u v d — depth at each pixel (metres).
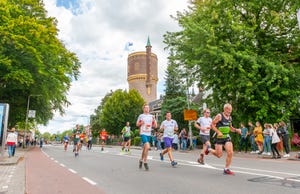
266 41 22.05
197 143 33.22
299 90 20.53
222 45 19.89
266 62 19.06
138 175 7.94
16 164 12.21
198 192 5.51
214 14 20.09
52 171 9.41
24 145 38.25
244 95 19.42
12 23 22.95
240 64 18.97
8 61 23.11
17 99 33.69
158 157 15.13
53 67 28.11
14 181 7.31
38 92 32.56
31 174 8.67
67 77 29.59
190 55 21.41
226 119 7.87
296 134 22.20
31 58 25.61
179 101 37.41
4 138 12.88
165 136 10.19
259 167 9.84
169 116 10.23
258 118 19.77
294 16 21.33
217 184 6.35
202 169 9.20
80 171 9.24
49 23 27.17
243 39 20.70
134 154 18.33
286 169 9.22
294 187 5.94
